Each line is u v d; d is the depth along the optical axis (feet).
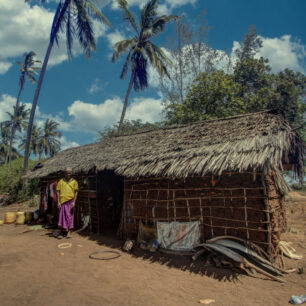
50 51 49.26
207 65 69.77
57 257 17.90
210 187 18.12
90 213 27.45
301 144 21.15
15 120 119.14
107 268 15.99
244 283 13.88
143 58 60.95
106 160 26.40
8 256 17.42
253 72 55.31
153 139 27.22
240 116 23.06
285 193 21.04
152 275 14.98
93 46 48.01
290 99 48.06
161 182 20.71
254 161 14.84
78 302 11.21
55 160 39.42
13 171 59.93
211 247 16.33
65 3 45.70
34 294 11.87
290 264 16.92
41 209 35.40
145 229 21.12
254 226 16.05
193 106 50.52
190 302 11.57
